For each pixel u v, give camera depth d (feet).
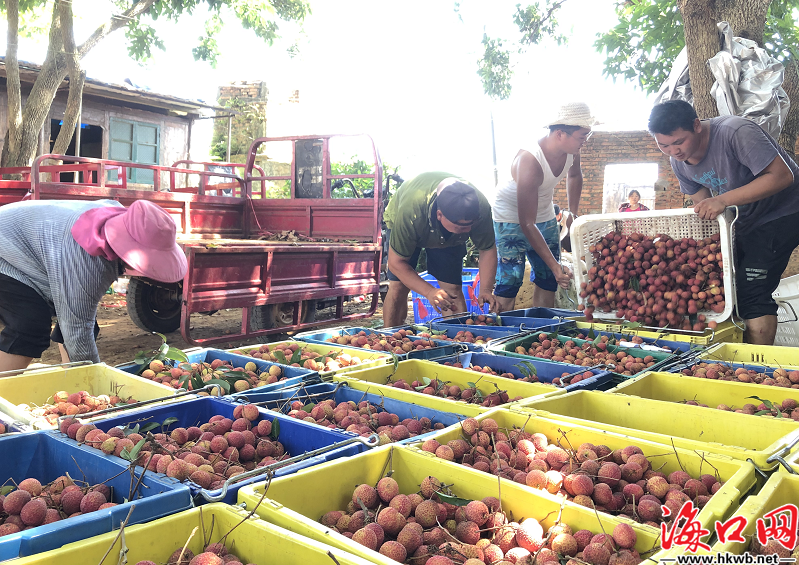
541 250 16.83
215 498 5.83
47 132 41.60
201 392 9.38
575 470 6.79
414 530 5.56
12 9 31.22
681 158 13.79
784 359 12.14
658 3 25.14
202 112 50.83
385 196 30.48
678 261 14.53
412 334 15.11
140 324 22.66
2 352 11.02
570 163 18.15
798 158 22.90
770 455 6.53
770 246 13.83
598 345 13.26
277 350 11.98
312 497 6.21
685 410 8.54
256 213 28.37
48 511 5.94
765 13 17.39
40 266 10.85
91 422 7.80
